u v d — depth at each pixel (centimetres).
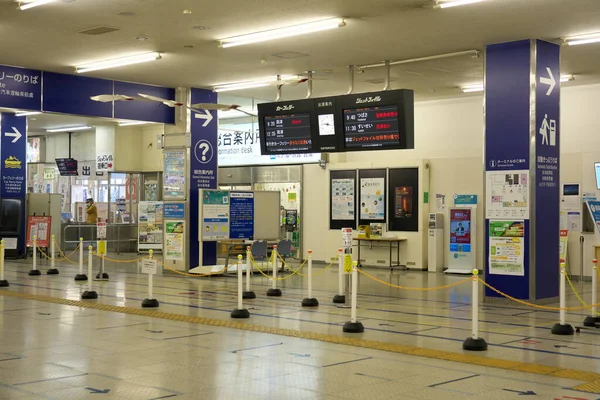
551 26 1201
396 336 920
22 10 1150
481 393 623
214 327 984
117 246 2686
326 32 1257
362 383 660
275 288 1364
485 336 923
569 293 1461
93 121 2667
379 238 2028
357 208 2122
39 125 2822
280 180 2320
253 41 1330
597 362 763
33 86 1616
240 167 2428
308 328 981
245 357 778
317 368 725
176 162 1834
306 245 2252
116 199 2870
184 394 614
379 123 1435
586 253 1764
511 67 1293
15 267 1975
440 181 2005
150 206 2597
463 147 1995
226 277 1727
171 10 1140
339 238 2155
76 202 2795
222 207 1791
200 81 1758
